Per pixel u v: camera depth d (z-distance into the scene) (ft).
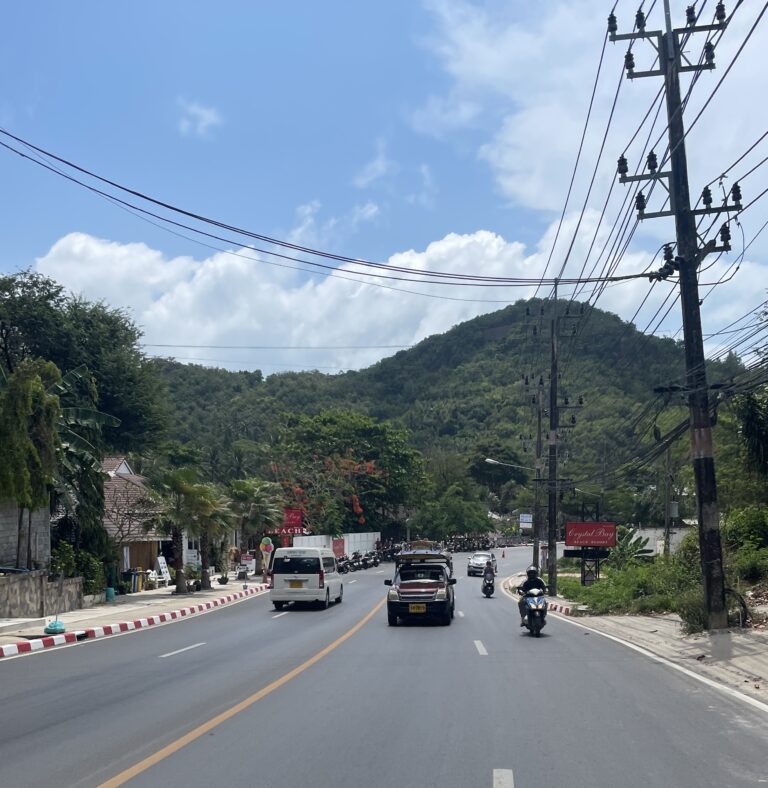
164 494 123.44
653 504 224.53
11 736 30.71
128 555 142.41
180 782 23.86
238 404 381.81
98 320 123.65
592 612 88.79
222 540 167.32
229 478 278.67
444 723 31.89
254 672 46.03
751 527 103.04
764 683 41.34
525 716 33.27
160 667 49.19
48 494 91.15
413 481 293.23
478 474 379.96
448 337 467.52
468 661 50.60
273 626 76.23
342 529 257.14
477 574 193.16
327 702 36.42
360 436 281.95
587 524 138.10
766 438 96.63
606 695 38.32
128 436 126.93
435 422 399.24
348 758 26.50
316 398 432.66
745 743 28.53
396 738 29.32
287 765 25.66
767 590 82.07
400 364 472.44
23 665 51.65
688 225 61.00
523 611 67.77
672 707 35.29
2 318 113.39
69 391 105.60
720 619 60.75
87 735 30.53
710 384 62.08
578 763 25.81
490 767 25.34
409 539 315.17
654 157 61.41
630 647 58.34
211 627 76.59
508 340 432.25
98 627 72.18
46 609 86.33
